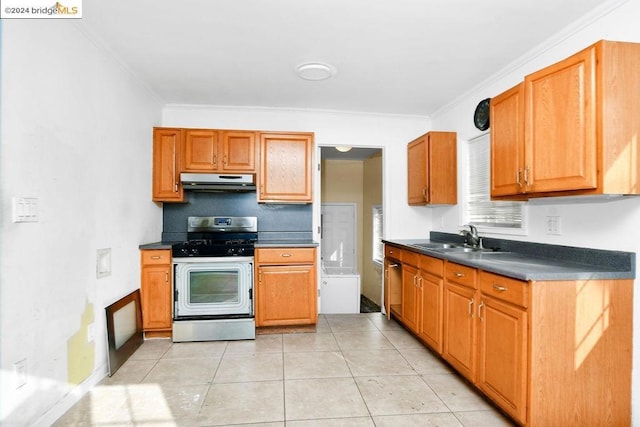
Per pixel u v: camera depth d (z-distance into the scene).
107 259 2.51
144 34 2.30
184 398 2.16
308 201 3.64
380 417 1.97
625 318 1.81
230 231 3.82
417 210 4.18
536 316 1.74
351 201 6.75
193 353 2.87
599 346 1.79
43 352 1.81
